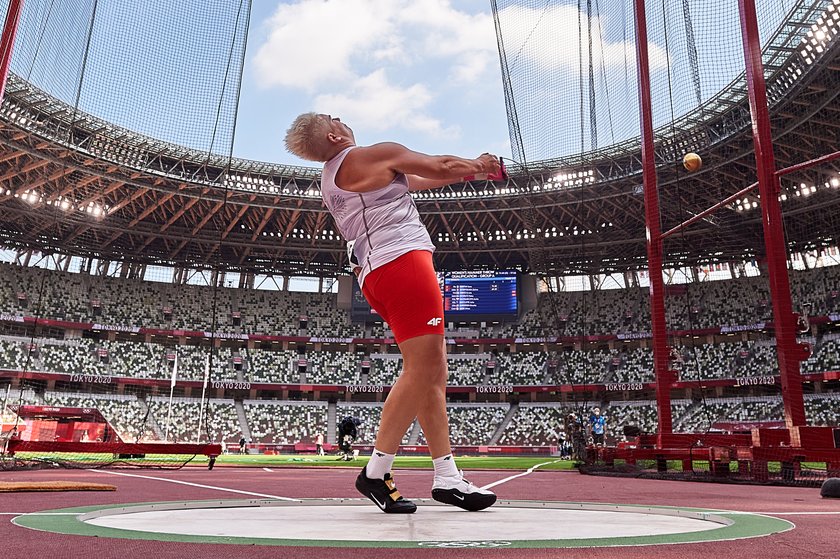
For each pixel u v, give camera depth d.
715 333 45.41
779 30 26.80
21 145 33.88
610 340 48.38
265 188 43.25
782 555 1.61
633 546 1.73
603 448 13.88
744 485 8.45
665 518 2.69
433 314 2.83
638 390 46.72
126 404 44.22
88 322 45.31
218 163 41.25
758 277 47.03
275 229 48.75
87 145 36.38
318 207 44.78
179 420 44.84
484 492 2.86
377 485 2.76
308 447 44.59
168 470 13.42
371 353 51.62
